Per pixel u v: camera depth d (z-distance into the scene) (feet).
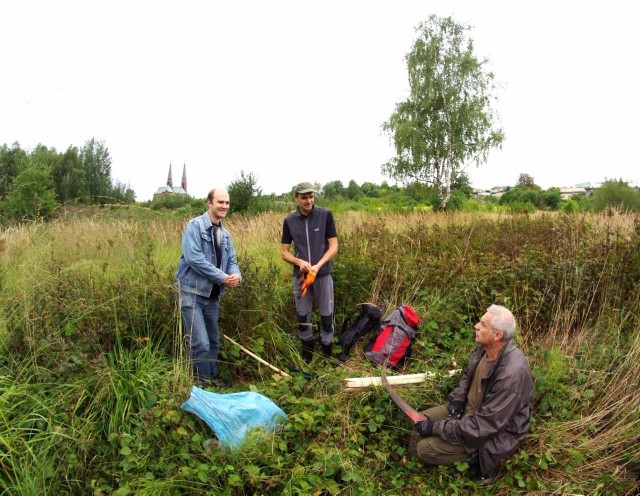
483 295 17.95
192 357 14.05
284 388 13.53
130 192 69.87
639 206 60.75
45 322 13.17
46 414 11.26
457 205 88.02
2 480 9.77
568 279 17.99
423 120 92.32
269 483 10.63
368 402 13.66
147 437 11.20
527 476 11.51
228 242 14.78
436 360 15.76
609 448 12.25
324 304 16.24
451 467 11.77
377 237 26.27
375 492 11.10
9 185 26.08
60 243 20.24
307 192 15.52
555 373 14.10
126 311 14.65
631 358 14.24
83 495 10.26
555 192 132.36
